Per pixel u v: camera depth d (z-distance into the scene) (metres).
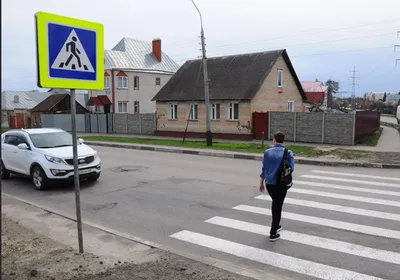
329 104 87.12
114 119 33.25
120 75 40.22
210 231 6.07
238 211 7.23
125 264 4.43
